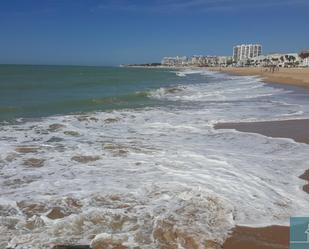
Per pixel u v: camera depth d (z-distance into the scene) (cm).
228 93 2562
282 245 445
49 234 448
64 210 518
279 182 661
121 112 1484
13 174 671
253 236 464
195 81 4425
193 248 428
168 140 989
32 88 2448
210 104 1869
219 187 621
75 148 871
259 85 3603
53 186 612
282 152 877
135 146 905
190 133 1098
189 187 612
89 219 490
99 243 430
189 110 1609
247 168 737
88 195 573
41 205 533
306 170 736
